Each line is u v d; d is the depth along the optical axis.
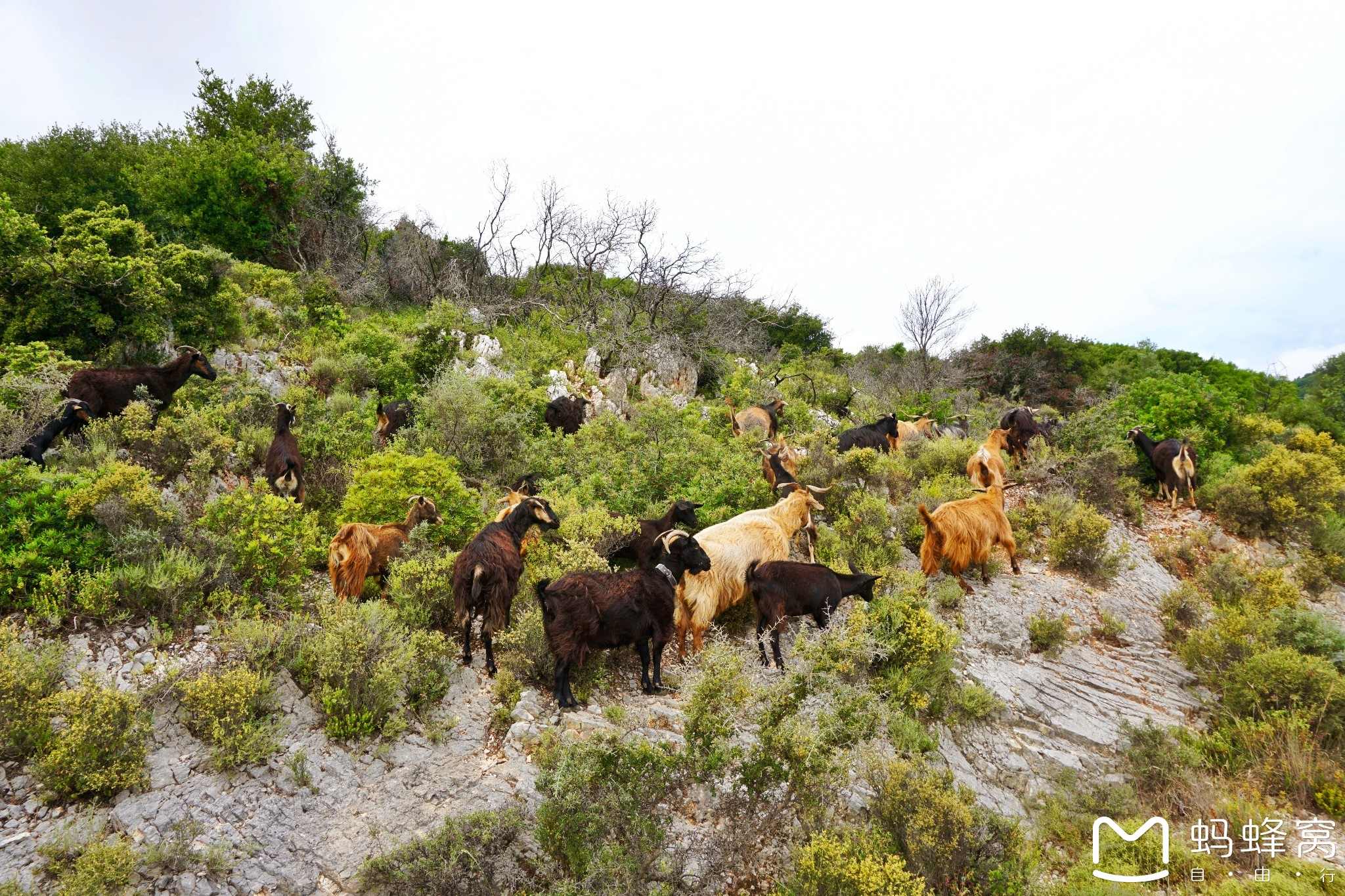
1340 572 12.09
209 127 24.14
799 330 31.50
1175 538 12.43
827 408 21.02
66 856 4.07
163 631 5.68
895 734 6.64
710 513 9.11
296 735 5.18
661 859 4.50
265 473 8.47
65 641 5.40
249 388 10.93
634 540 8.27
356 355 14.26
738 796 4.96
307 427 10.41
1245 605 10.09
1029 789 6.94
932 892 4.69
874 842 4.95
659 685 6.52
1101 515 12.28
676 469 10.10
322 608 5.95
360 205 24.98
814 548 9.21
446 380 12.85
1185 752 7.32
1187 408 15.96
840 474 11.25
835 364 29.81
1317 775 7.08
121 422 8.85
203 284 12.77
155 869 4.15
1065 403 28.41
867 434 13.54
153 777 4.62
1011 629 8.77
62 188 15.89
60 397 8.77
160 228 16.72
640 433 11.41
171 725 5.00
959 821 5.01
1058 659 8.80
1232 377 29.92
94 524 6.30
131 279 11.25
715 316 22.62
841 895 4.36
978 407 23.39
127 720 4.64
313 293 18.05
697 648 7.04
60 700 4.51
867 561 9.20
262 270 18.25
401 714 5.51
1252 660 8.37
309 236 22.78
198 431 8.77
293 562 6.89
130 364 11.46
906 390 26.30
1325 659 8.59
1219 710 8.47
